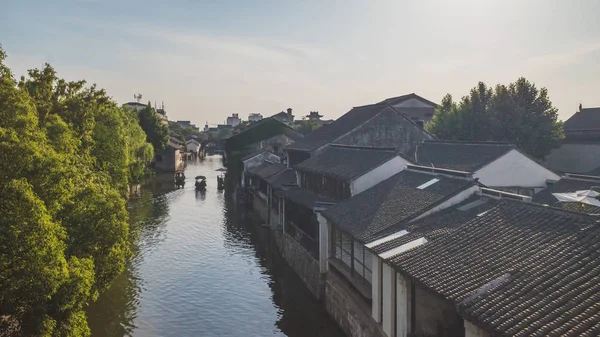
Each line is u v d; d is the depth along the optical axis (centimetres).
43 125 1945
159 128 8656
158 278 2983
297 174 3984
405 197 2156
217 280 2964
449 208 1880
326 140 4353
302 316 2427
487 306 1056
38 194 1354
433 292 1211
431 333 1472
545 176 3145
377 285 1723
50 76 2662
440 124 5016
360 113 4744
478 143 3553
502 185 3111
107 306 2523
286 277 3034
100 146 3422
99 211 1656
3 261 1145
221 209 5403
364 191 2592
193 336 2195
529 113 4575
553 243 1244
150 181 7925
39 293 1180
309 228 2805
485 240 1405
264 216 4716
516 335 923
